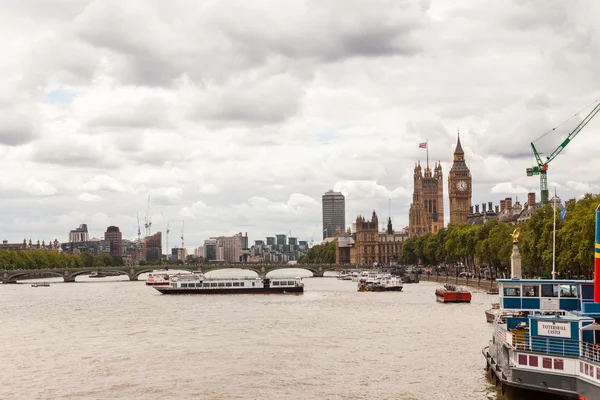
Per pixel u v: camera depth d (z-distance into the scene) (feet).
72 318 621.72
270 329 510.99
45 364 375.86
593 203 596.70
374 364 359.25
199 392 308.19
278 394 302.04
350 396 295.07
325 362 367.86
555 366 243.81
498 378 291.79
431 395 292.81
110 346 435.53
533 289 281.13
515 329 268.41
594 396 228.84
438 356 377.30
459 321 533.55
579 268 594.65
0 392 314.55
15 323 580.71
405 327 502.79
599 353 229.25
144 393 308.19
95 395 306.76
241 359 380.58
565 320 246.06
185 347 425.28
